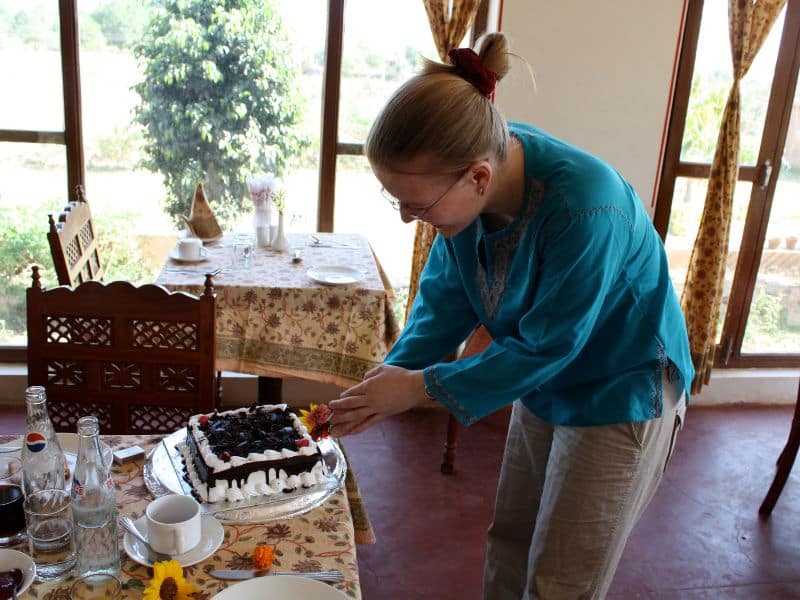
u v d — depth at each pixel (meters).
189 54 2.87
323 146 3.05
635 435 1.21
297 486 1.09
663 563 2.16
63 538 0.90
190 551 0.92
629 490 1.24
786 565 2.19
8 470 1.04
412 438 2.87
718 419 3.20
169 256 2.46
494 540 1.58
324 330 2.27
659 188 3.19
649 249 1.18
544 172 1.09
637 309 1.18
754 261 3.33
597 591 1.30
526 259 1.13
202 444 1.13
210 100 2.94
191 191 3.06
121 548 0.94
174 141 2.98
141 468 1.14
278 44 2.91
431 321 1.38
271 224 2.75
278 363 2.28
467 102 0.97
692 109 3.10
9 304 3.06
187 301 1.43
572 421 1.24
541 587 1.29
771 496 2.43
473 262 1.28
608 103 2.89
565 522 1.25
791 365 3.45
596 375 1.22
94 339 1.45
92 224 2.53
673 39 2.84
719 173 2.93
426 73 1.01
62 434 1.21
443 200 1.02
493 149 1.01
